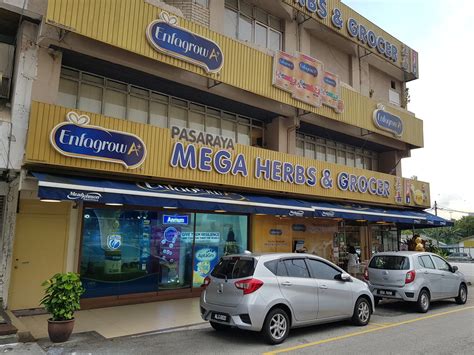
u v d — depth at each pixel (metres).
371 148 19.83
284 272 7.42
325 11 15.60
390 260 10.95
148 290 10.93
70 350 6.40
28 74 8.79
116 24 9.30
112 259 10.32
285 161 13.35
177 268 11.65
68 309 6.95
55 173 8.74
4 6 8.53
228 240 13.01
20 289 8.80
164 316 9.08
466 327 8.45
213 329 8.00
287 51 15.16
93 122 9.08
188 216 12.06
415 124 19.97
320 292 7.76
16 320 7.57
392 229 20.30
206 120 13.05
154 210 11.27
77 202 9.76
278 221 14.50
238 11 13.88
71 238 9.59
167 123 11.95
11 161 8.32
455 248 55.06
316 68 14.40
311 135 17.05
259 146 14.56
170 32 10.21
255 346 6.76
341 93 15.54
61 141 8.52
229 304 6.95
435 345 6.90
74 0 8.64
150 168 9.96
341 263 17.03
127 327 8.02
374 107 17.34
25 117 8.62
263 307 6.80
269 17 15.02
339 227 17.30
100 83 10.68
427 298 10.57
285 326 7.10
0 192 8.96
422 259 11.04
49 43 8.92
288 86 13.24
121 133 9.45
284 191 13.31
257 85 12.34
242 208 10.85
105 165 9.22
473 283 18.44
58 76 9.17
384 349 6.63
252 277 6.92
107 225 10.32
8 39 10.02
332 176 15.12
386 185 17.80
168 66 10.66
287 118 14.49
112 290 10.23
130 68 10.25
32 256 9.02
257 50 12.50
